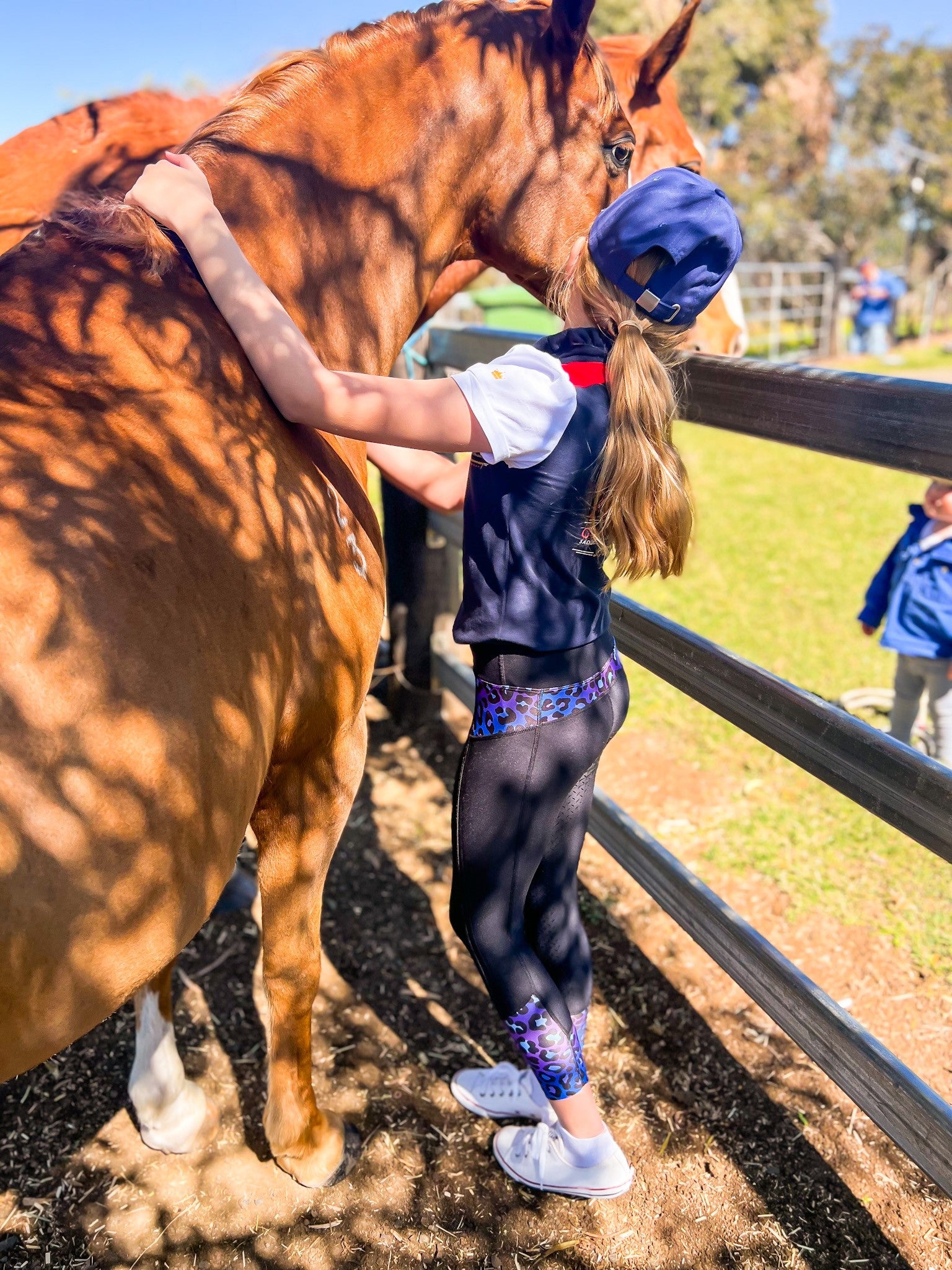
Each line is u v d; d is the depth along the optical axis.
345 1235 1.85
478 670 1.66
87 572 1.06
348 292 1.72
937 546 2.99
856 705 3.91
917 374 13.74
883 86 25.73
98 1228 1.85
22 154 2.12
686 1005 2.46
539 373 1.46
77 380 1.24
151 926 1.10
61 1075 2.19
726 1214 1.91
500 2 1.94
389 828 3.16
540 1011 1.73
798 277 23.72
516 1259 1.82
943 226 27.47
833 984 2.53
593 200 1.98
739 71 24.59
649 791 3.43
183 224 1.42
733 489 7.96
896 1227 1.90
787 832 3.20
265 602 1.28
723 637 4.64
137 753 1.05
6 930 0.95
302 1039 1.80
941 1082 2.23
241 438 1.35
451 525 3.29
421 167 1.80
